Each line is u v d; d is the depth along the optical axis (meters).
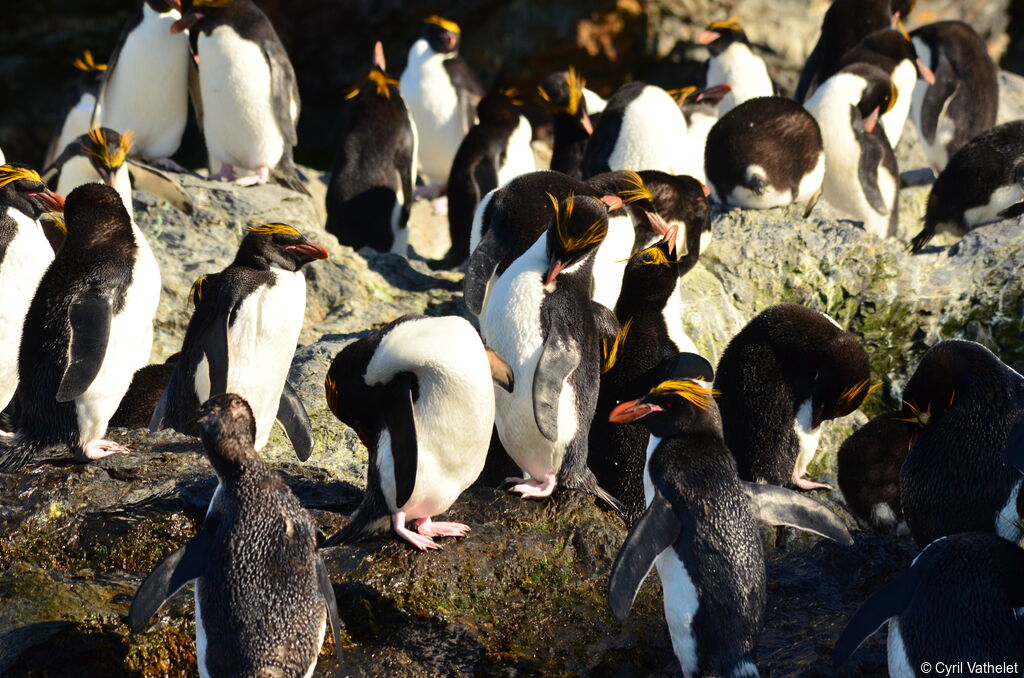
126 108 16.58
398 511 7.86
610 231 11.44
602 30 23.95
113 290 8.77
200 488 8.59
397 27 24.89
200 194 15.42
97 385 8.74
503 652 7.75
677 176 13.06
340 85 25.41
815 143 15.23
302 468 9.37
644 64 24.38
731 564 7.14
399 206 17.31
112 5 25.61
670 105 14.91
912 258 14.40
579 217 8.58
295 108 16.73
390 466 7.71
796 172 15.14
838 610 8.52
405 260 15.43
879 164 16.58
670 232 10.20
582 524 8.56
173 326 13.18
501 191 11.52
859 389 9.85
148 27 16.28
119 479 8.72
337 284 14.08
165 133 16.98
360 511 8.00
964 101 19.19
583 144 17.44
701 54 23.92
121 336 8.84
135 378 10.48
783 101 15.33
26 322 8.87
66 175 13.30
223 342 8.86
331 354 11.66
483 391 7.70
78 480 8.64
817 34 24.00
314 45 25.17
